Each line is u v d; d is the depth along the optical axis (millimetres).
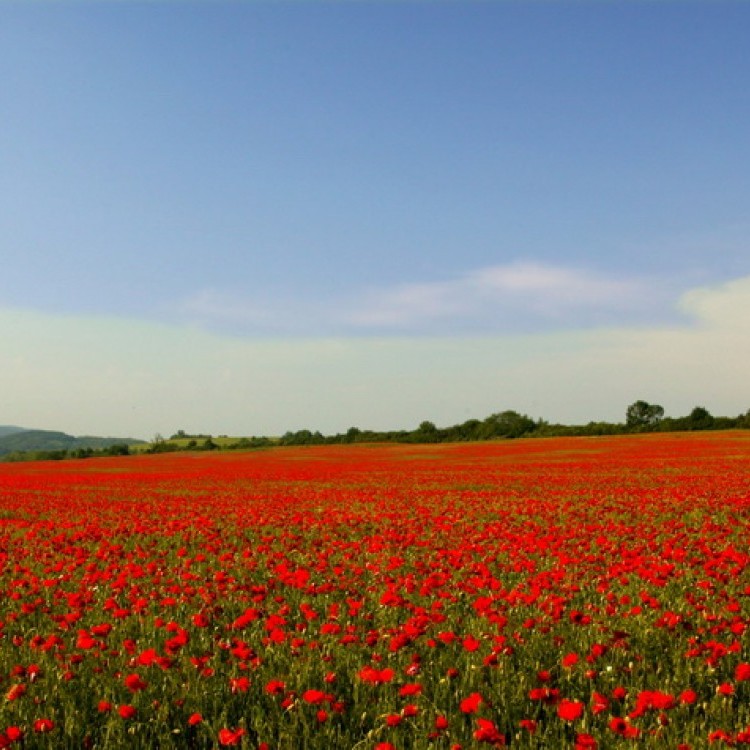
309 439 145250
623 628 8148
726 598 9648
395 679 6500
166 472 63094
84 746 5441
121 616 8578
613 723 5086
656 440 85625
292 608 9688
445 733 5355
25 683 6371
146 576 11625
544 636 7828
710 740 5004
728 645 7488
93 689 6535
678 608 8992
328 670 6797
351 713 5984
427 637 7699
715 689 6305
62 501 31891
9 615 9219
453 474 46125
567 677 6430
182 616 9195
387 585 9656
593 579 10891
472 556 13234
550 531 16609
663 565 10258
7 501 32406
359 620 8625
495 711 5930
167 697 6230
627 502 24094
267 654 7340
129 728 5555
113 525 21203
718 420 110500
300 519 20047
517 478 39938
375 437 137875
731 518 18188
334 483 41812
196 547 16328
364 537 17453
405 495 30500
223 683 6477
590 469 46281
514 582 11164
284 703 5688
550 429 121250
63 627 8570
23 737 5383
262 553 14188
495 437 123500
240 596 10156
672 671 6852
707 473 39188
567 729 5656
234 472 59000
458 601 9641
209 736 5582
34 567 13750
